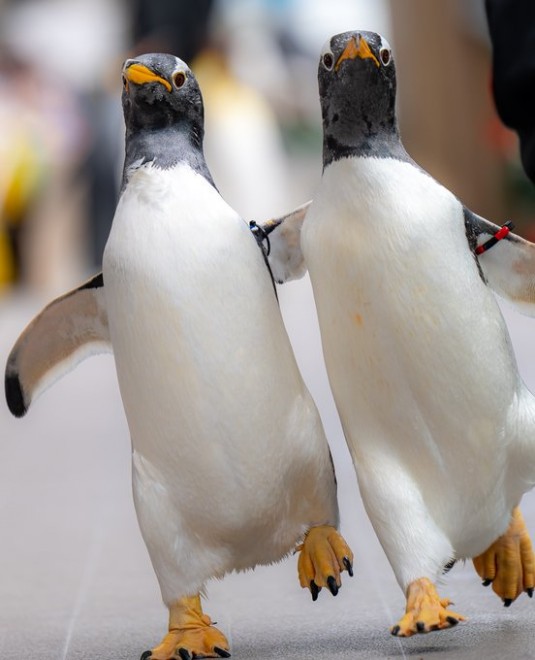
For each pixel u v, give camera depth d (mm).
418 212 8570
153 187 8836
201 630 9023
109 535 13031
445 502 8977
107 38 40000
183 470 8891
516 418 8984
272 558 9477
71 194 39406
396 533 8859
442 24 39000
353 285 8680
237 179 23547
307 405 9164
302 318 31078
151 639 9539
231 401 8742
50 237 40500
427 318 8625
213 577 9273
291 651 8914
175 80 9078
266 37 32625
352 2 44312
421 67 39469
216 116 23516
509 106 11102
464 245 8766
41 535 13188
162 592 9188
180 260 8648
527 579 9523
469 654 8484
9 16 40594
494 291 9391
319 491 9305
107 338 10102
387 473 8906
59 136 38656
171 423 8805
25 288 40719
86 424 20484
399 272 8570
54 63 39531
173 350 8688
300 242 9102
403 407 8820
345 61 8609
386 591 10484
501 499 9172
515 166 38000
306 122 36062
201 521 9039
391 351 8719
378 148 8703
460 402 8773
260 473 8930
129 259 8719
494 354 8805
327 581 9078
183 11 28312
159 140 9055
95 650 9312
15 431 20234
